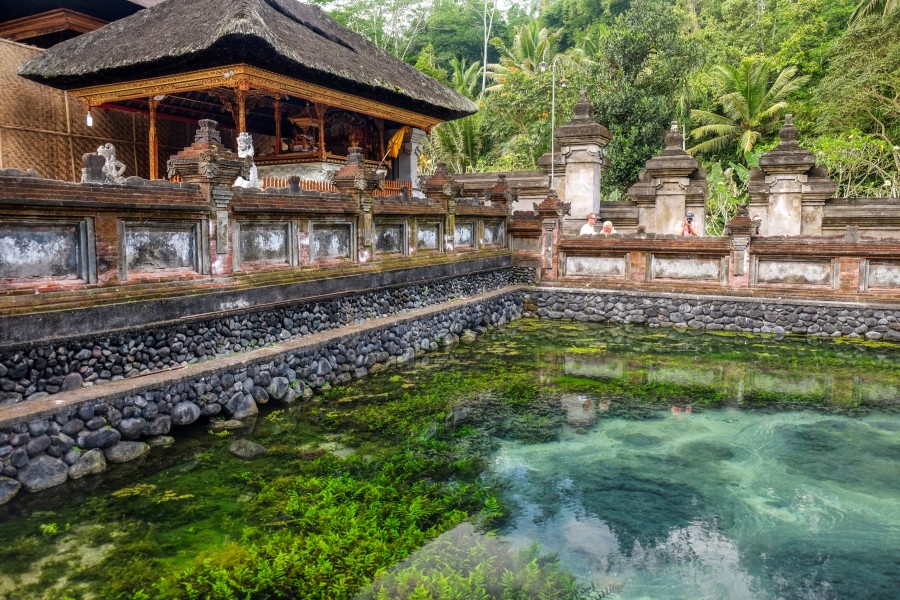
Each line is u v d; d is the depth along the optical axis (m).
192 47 10.05
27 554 4.28
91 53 11.30
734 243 12.55
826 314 11.88
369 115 14.74
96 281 5.98
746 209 12.49
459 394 8.21
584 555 4.57
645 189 17.41
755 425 7.27
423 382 8.68
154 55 10.38
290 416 7.11
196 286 6.93
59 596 3.87
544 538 4.78
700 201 17.09
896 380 8.98
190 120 15.43
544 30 35.31
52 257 5.67
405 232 10.87
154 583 4.00
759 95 31.03
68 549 4.35
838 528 5.03
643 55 23.69
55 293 5.59
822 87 27.92
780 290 12.34
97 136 13.55
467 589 4.01
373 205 9.84
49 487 5.10
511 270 14.73
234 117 12.50
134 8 14.61
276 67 10.96
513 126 29.62
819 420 7.43
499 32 47.69
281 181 12.09
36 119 12.54
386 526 4.78
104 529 4.61
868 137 22.81
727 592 4.18
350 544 4.48
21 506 4.84
